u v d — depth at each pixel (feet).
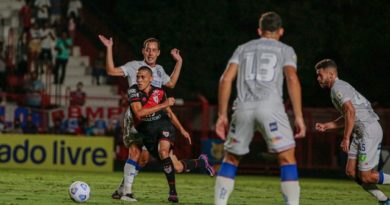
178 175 99.86
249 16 144.87
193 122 114.21
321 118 114.42
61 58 133.49
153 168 110.63
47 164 102.63
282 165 33.86
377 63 138.00
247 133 33.88
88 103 123.85
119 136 112.78
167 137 46.96
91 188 61.77
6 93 122.83
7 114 115.85
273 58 33.94
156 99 46.29
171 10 146.92
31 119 114.93
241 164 112.47
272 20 34.76
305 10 141.69
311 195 63.46
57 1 145.59
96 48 147.13
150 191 60.18
